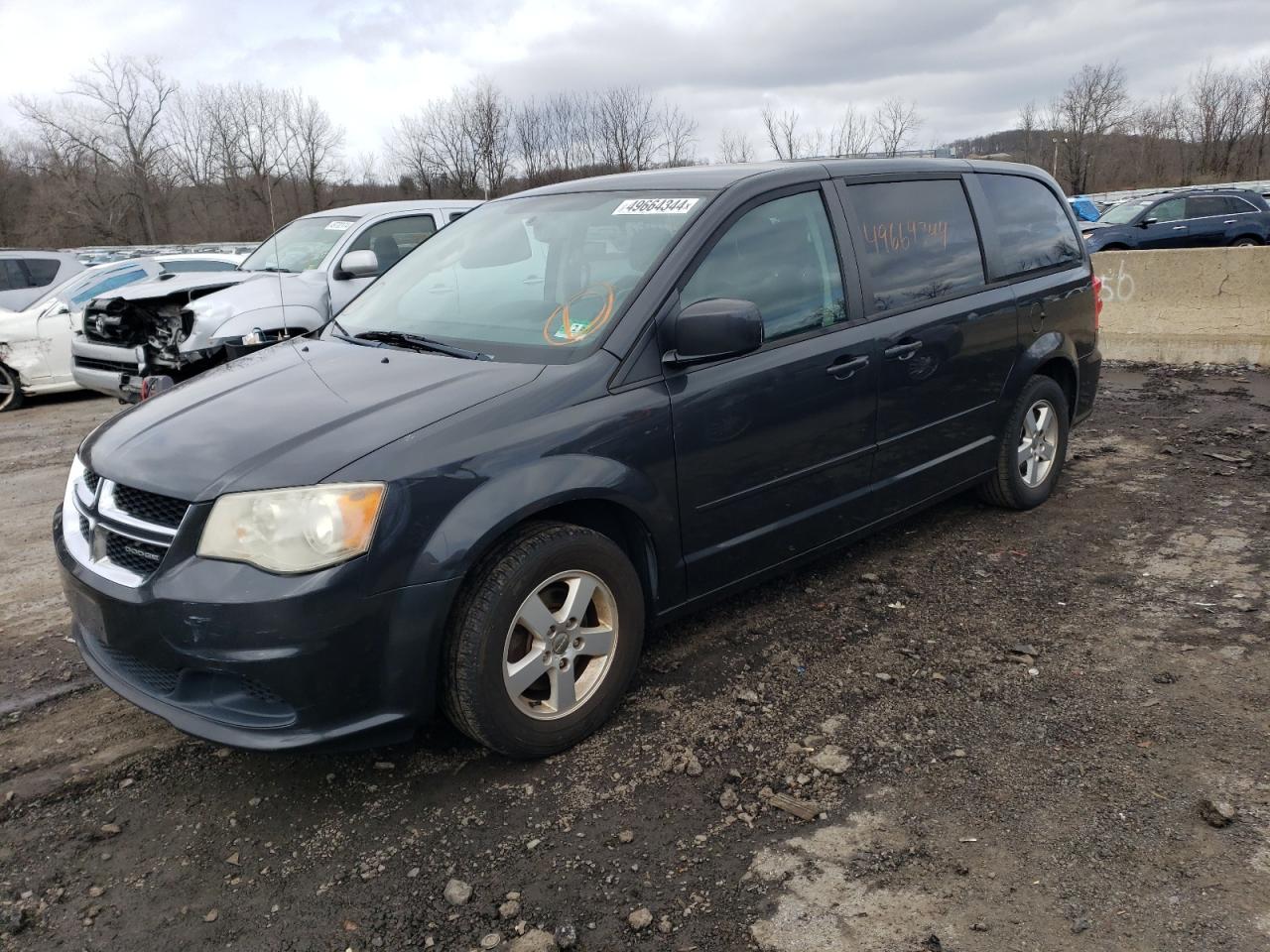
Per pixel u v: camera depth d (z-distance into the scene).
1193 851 2.49
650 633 3.89
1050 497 5.41
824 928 2.30
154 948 2.34
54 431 8.69
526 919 2.38
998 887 2.40
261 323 7.40
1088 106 55.56
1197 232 19.25
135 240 46.19
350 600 2.55
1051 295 4.98
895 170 4.27
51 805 2.91
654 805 2.80
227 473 2.62
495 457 2.79
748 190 3.60
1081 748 2.98
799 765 2.96
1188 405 7.52
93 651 3.01
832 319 3.79
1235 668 3.41
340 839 2.71
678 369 3.24
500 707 2.85
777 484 3.61
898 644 3.74
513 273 3.74
